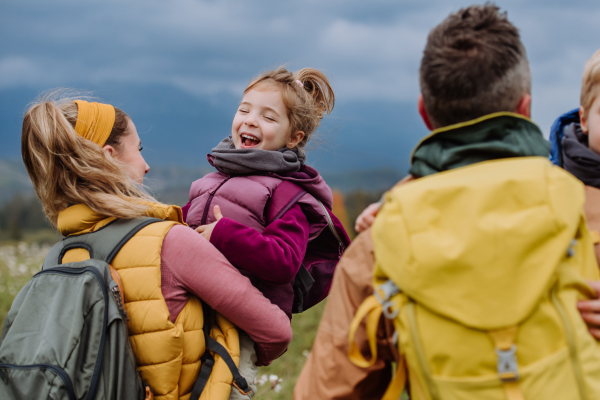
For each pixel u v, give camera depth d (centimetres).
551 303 122
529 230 117
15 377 162
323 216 242
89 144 196
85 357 163
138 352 175
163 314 175
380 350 146
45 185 196
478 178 124
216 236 207
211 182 245
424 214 124
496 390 118
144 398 173
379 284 136
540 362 118
